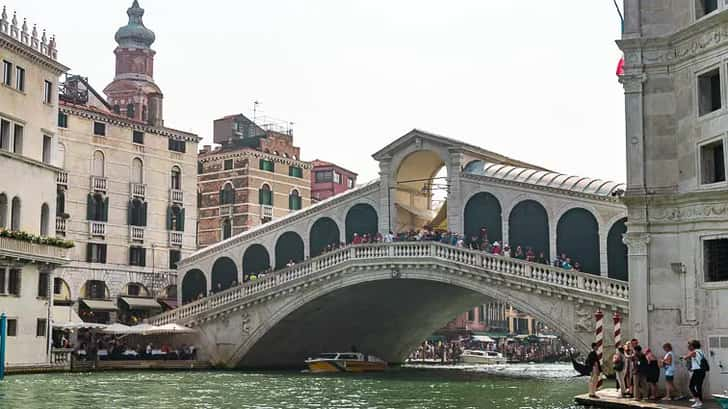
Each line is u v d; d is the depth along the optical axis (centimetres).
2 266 3678
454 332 7550
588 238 3978
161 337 4831
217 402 2594
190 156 5512
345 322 4875
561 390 3188
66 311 4453
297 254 4862
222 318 4575
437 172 4841
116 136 5100
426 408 2428
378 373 4459
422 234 4138
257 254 5000
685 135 2244
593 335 3500
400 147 4512
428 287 4456
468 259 3859
